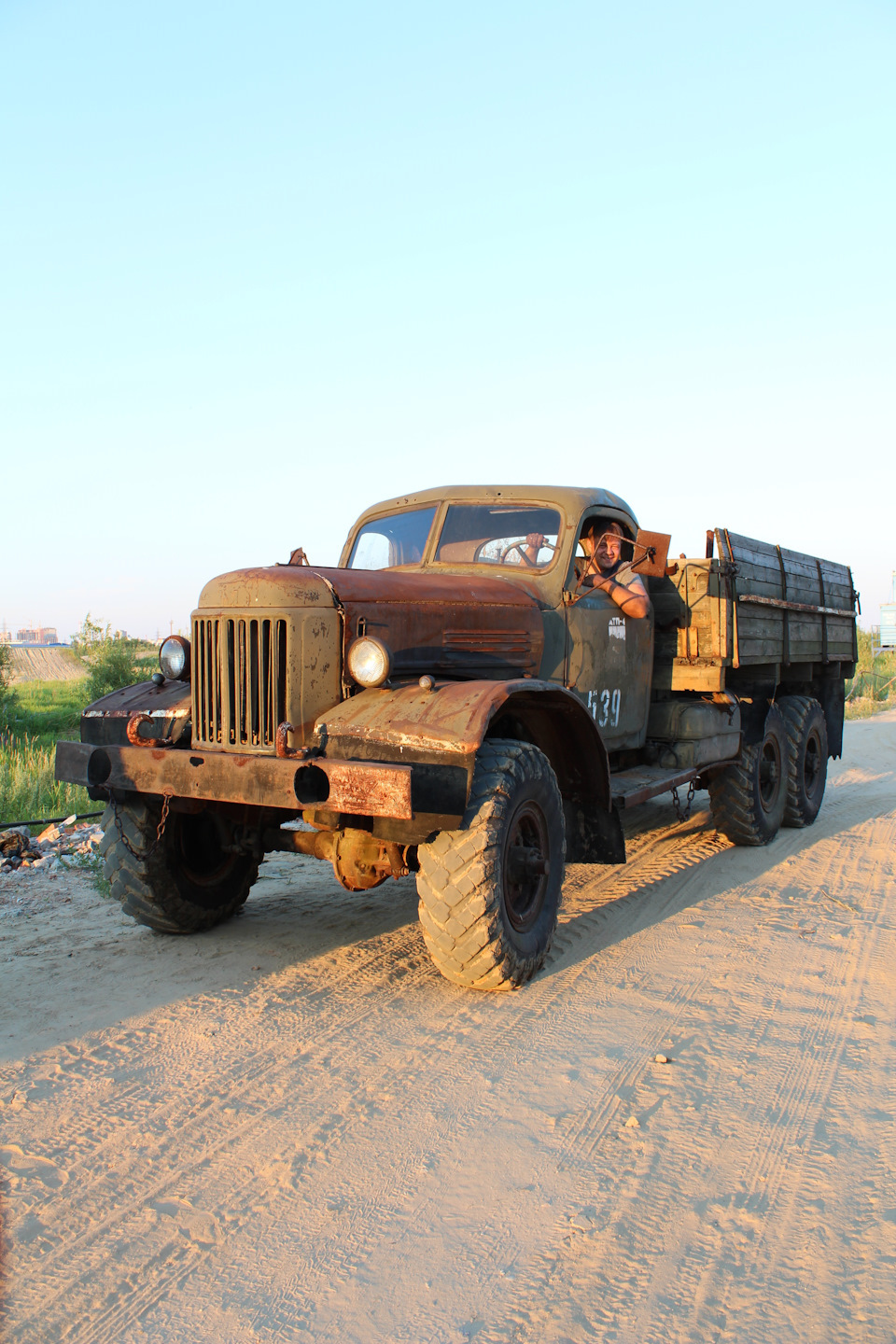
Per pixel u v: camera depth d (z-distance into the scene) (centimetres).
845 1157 271
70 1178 263
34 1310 211
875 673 2925
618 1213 245
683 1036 356
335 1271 224
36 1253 231
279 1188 258
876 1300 211
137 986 410
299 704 380
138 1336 204
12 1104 304
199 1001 392
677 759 599
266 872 630
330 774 357
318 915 523
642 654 593
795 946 461
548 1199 252
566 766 465
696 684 614
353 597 401
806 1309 209
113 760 411
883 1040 351
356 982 414
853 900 548
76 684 3419
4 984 412
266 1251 232
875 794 952
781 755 735
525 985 409
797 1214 244
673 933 484
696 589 616
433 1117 296
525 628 478
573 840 479
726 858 656
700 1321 206
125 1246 234
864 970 427
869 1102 303
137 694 453
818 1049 343
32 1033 359
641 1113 298
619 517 584
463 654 445
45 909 531
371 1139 283
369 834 423
